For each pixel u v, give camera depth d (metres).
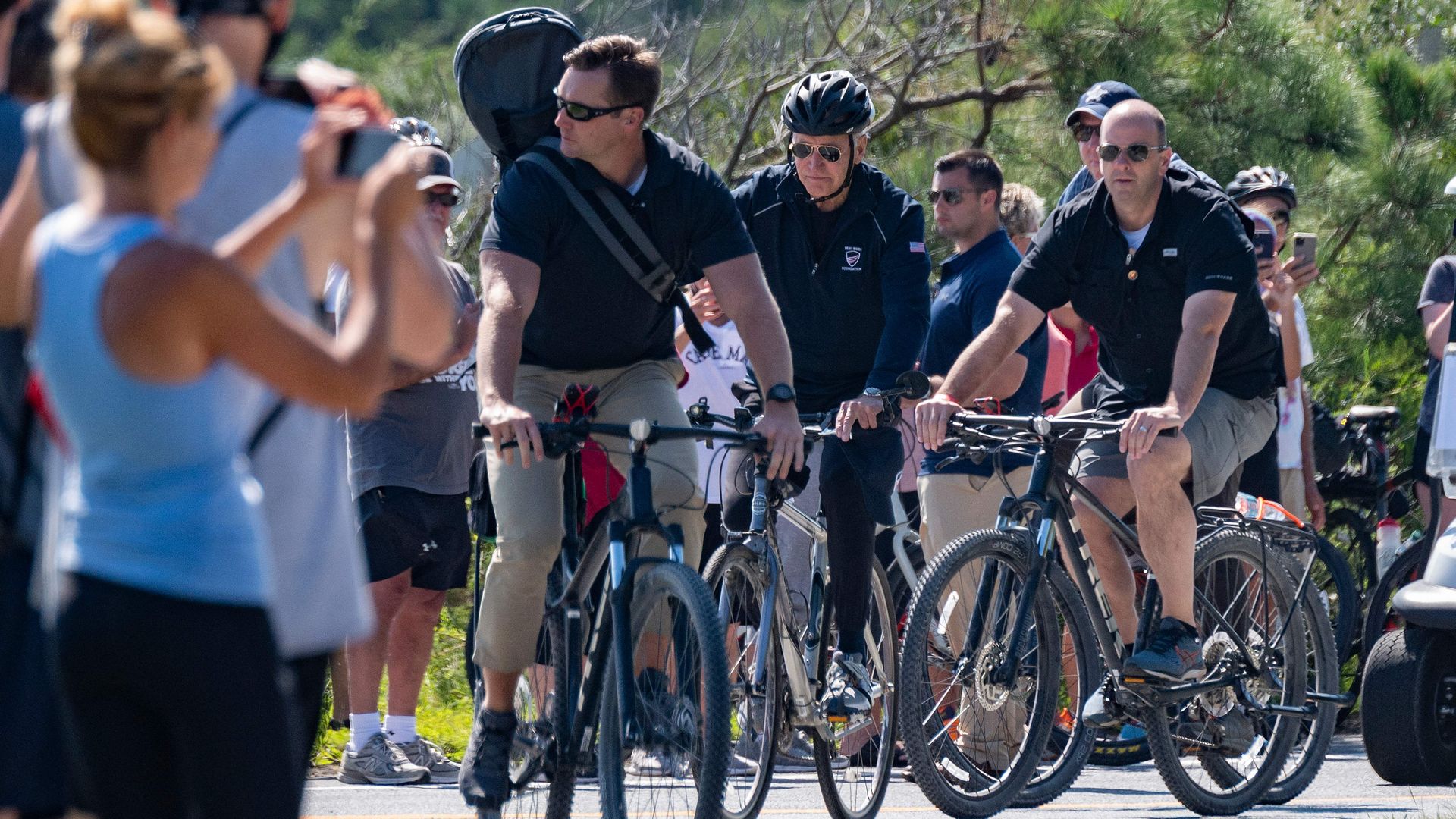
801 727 18.53
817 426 20.45
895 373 21.97
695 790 15.53
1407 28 46.88
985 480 24.47
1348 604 27.83
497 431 15.91
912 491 28.03
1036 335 25.69
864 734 20.11
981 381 20.64
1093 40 38.91
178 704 9.58
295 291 10.95
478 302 23.25
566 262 17.70
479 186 41.69
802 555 20.80
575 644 17.06
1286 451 29.69
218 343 9.33
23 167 11.08
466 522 24.25
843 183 22.72
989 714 19.69
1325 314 40.22
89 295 9.22
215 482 9.69
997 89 43.53
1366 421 32.53
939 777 19.34
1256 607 21.59
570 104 17.28
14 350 11.40
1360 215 40.69
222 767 9.66
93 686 9.68
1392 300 39.88
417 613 24.03
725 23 48.78
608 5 50.38
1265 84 38.50
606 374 18.50
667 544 16.16
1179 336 20.75
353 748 23.44
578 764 16.67
